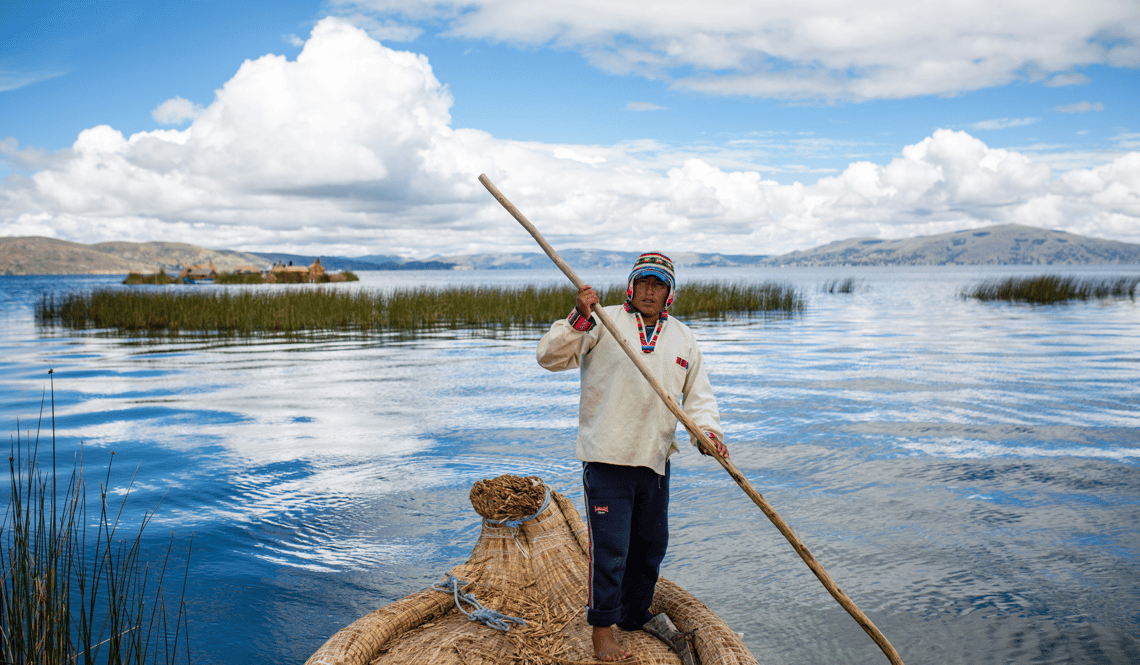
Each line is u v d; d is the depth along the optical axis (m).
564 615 3.20
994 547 4.49
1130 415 8.54
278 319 22.39
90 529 4.79
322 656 2.61
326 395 10.28
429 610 3.09
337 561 4.31
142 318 22.92
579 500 5.42
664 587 3.28
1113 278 69.06
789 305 30.52
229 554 4.40
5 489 5.62
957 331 20.05
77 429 8.00
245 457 6.75
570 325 2.94
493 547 3.57
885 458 6.64
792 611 3.68
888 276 116.81
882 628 3.50
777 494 5.59
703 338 18.45
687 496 5.56
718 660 2.59
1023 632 3.45
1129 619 3.57
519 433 7.77
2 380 11.71
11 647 2.86
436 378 11.95
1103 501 5.37
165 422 8.38
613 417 2.92
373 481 5.97
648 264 3.02
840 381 11.31
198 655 3.25
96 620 3.51
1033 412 8.77
